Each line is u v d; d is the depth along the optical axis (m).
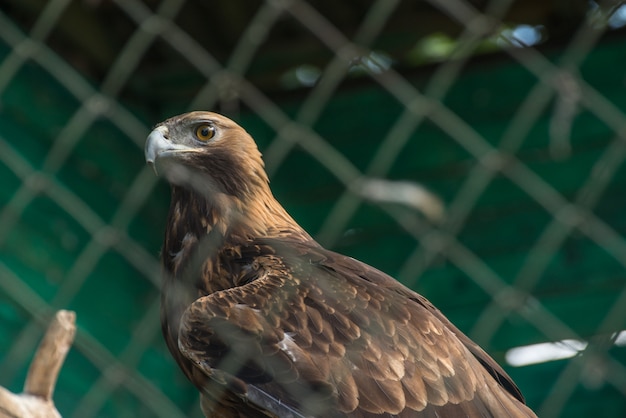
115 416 12.21
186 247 10.87
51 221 12.69
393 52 14.03
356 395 9.62
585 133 13.09
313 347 9.70
